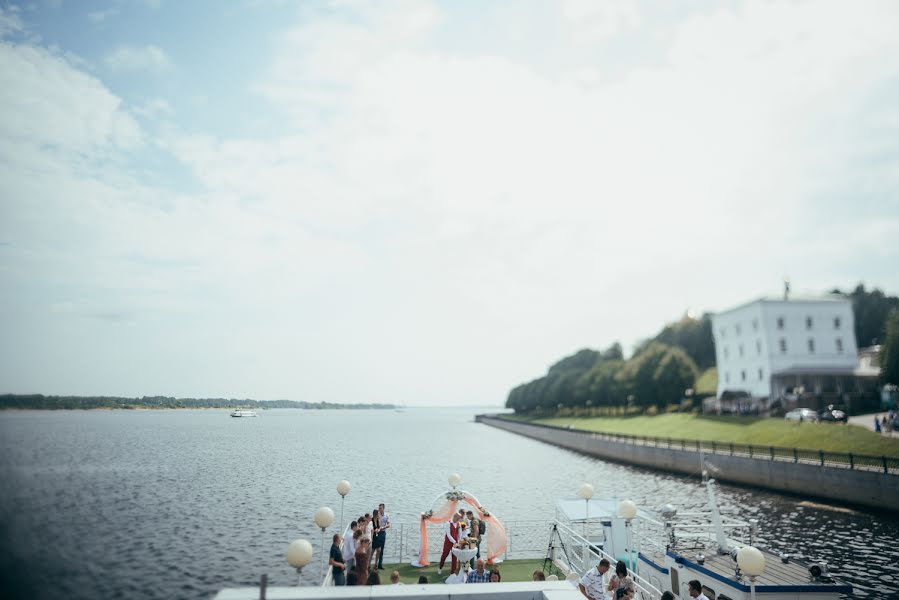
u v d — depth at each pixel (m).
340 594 9.62
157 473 34.75
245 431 84.12
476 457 80.75
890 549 27.80
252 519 31.59
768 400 81.00
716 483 50.44
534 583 10.48
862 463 38.94
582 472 62.59
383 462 69.44
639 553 18.97
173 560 22.19
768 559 15.91
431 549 25.47
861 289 107.19
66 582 13.19
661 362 91.44
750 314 86.44
